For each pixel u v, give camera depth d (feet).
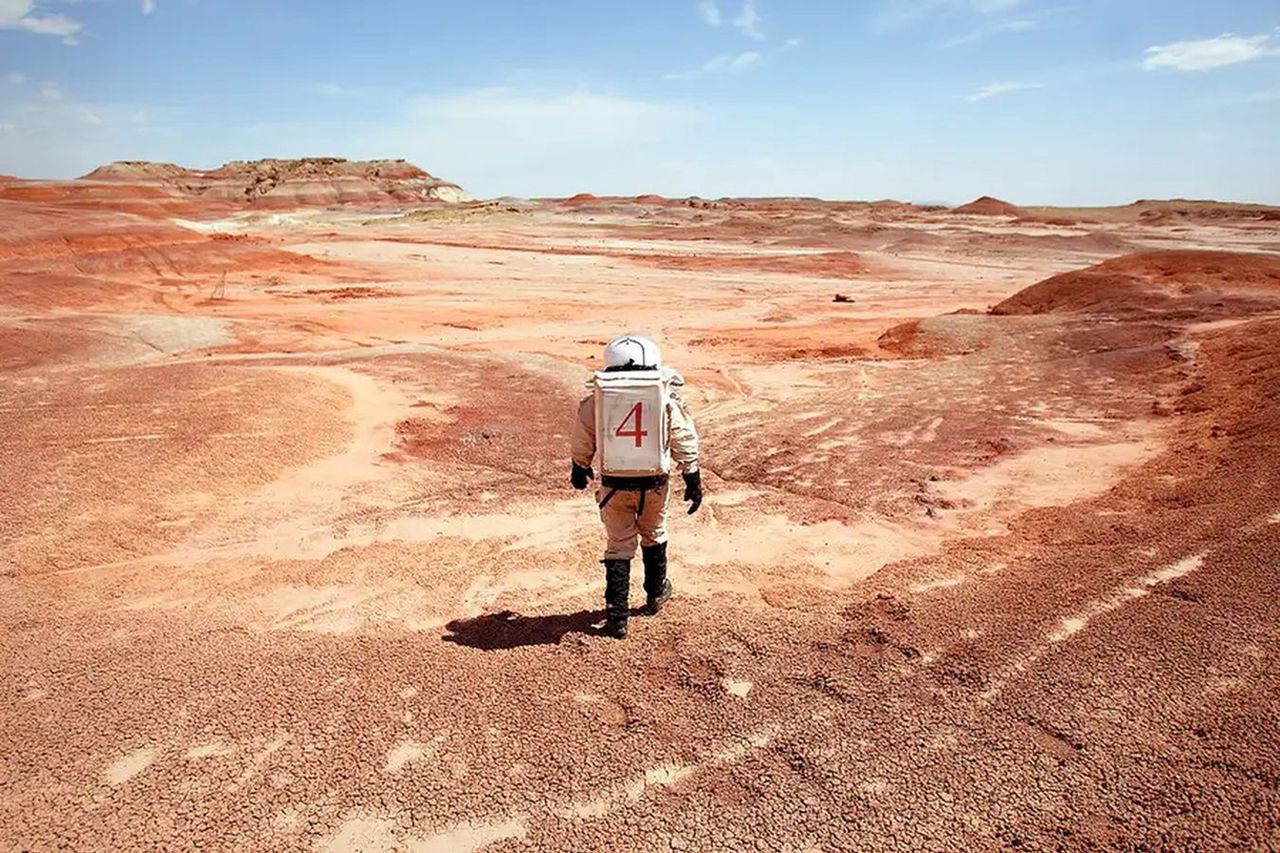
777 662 13.73
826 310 114.83
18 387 37.70
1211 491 23.25
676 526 25.58
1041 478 30.22
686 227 320.70
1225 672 12.07
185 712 12.63
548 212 435.12
